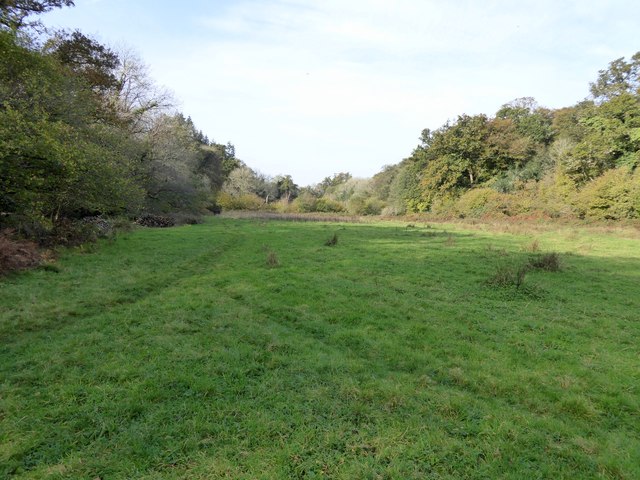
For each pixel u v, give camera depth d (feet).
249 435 12.91
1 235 35.99
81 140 45.75
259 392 15.61
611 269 42.42
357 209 204.74
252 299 28.55
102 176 47.39
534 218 110.83
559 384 17.07
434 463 11.83
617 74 151.33
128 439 12.49
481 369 18.34
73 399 14.62
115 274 33.86
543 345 21.43
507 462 11.95
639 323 25.13
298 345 20.51
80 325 22.09
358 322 24.49
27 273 31.76
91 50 87.45
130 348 19.11
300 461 11.73
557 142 146.82
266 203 222.89
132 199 63.52
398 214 183.32
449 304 28.14
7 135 33.01
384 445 12.57
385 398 15.42
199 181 150.20
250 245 58.29
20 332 20.89
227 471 11.21
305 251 51.70
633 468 11.71
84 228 50.42
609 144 118.21
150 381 15.93
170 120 113.09
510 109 196.85
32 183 36.60
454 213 140.05
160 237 61.46
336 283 33.27
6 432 12.62
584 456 12.31
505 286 32.86
